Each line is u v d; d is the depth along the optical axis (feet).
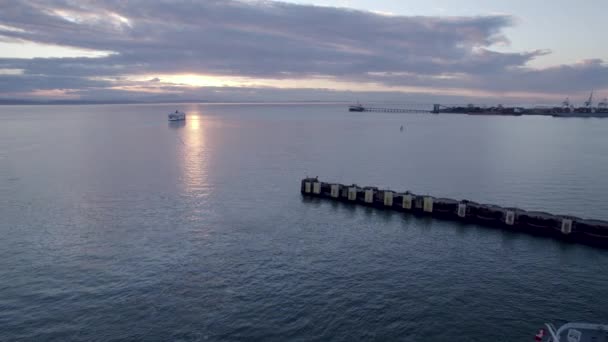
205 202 214.07
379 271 137.69
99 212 193.67
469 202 194.90
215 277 130.82
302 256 148.36
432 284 129.18
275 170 304.50
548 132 636.89
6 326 104.47
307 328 105.60
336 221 189.88
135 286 124.47
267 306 115.03
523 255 152.56
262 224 182.39
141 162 332.80
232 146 446.19
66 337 100.63
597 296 123.13
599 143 477.36
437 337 102.68
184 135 576.61
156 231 169.68
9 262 139.33
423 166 322.55
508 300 120.26
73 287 123.54
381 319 109.91
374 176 285.02
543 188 247.70
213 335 102.01
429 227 183.11
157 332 102.89
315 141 500.74
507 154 386.11
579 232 165.37
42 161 333.21
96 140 499.51
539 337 97.04
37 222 178.60
